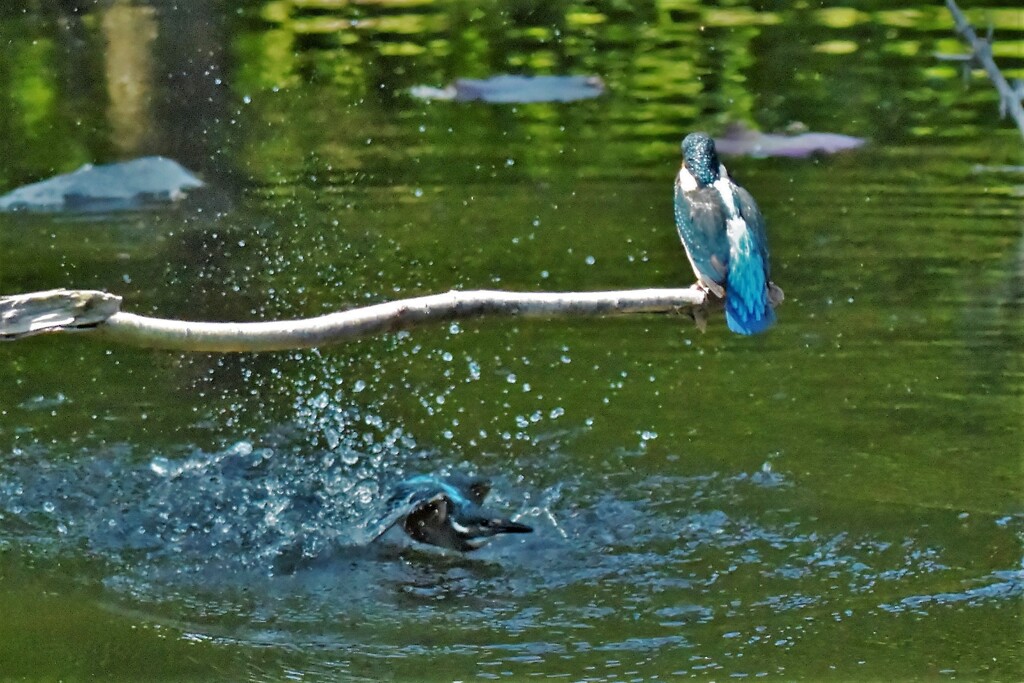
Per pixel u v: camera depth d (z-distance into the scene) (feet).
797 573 36.88
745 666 32.07
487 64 87.81
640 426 46.01
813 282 57.06
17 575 37.17
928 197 65.92
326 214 63.93
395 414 47.29
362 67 87.25
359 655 33.04
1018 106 33.99
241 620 34.91
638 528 39.45
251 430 46.14
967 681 30.76
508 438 45.29
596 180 68.54
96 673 31.86
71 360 51.83
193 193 66.64
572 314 33.42
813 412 46.88
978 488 41.55
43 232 61.93
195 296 54.80
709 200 41.37
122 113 74.79
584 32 93.35
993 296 55.16
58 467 43.32
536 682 31.48
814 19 94.07
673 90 82.94
